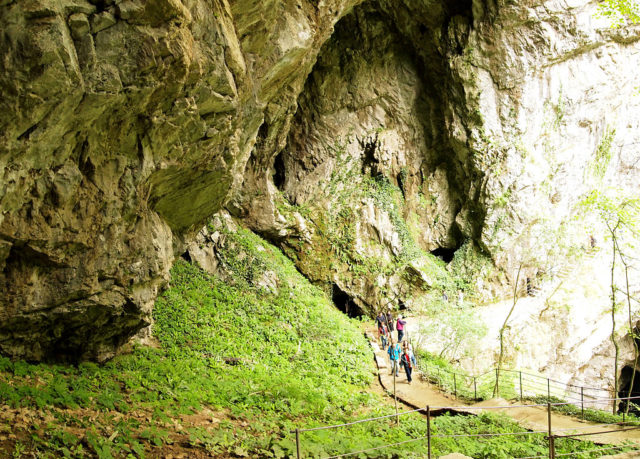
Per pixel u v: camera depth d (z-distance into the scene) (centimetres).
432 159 3181
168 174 1074
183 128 994
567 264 2756
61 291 905
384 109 3175
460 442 1188
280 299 2284
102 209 908
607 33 2850
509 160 2883
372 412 1487
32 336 952
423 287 2859
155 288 1187
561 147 2909
